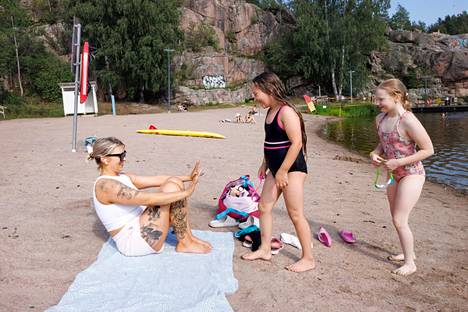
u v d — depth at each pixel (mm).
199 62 49844
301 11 50969
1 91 37688
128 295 3363
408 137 3930
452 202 7316
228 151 12016
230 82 53094
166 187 4047
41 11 50656
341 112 37594
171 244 4449
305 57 51281
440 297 3619
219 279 3723
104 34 40844
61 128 19688
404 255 4117
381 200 6996
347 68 50844
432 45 65875
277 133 3908
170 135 16375
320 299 3498
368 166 10836
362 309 3363
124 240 4043
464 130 23344
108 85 42750
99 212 4035
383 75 60625
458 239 5172
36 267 3992
